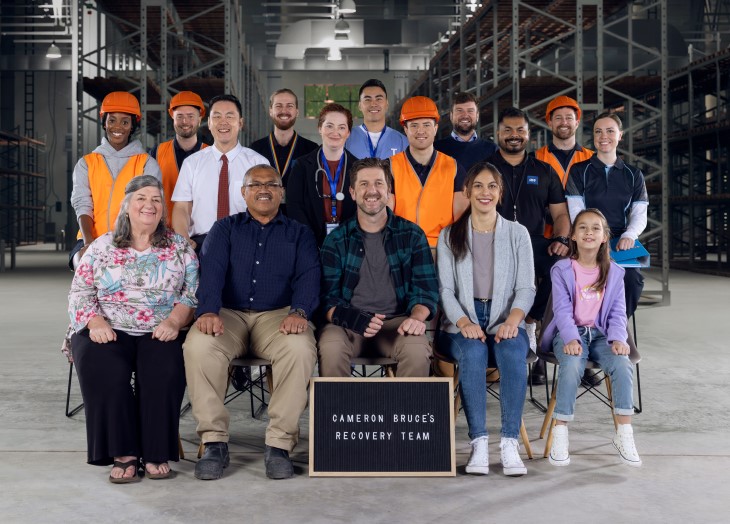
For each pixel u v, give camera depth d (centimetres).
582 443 436
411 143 479
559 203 534
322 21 2881
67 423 475
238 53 1550
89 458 364
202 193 494
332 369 394
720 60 1591
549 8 1227
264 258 417
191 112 553
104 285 388
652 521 315
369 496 347
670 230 2011
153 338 382
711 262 1928
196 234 498
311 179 477
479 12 1369
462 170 486
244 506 333
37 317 968
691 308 1062
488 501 340
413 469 378
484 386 391
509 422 385
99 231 504
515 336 400
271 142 566
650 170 2091
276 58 3009
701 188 2023
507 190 525
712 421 482
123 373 367
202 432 386
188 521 315
